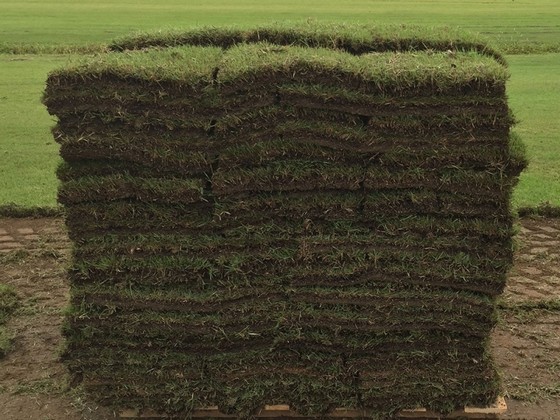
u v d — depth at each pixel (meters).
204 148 3.82
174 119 3.77
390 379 4.05
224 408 4.14
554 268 6.36
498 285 3.90
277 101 3.77
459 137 3.72
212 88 3.72
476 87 3.62
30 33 24.84
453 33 4.67
